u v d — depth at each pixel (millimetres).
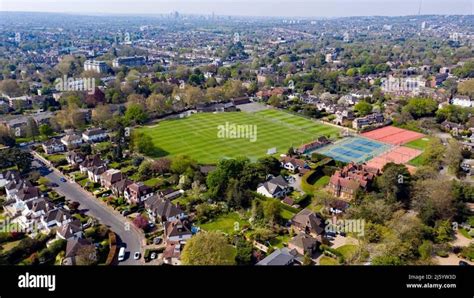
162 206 151125
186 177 179625
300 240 129625
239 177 172750
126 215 155000
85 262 118500
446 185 153500
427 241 127562
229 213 157375
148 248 132625
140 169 191375
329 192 172125
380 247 120688
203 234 120875
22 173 193875
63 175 195625
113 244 131625
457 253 128625
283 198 170375
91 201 167125
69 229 133875
